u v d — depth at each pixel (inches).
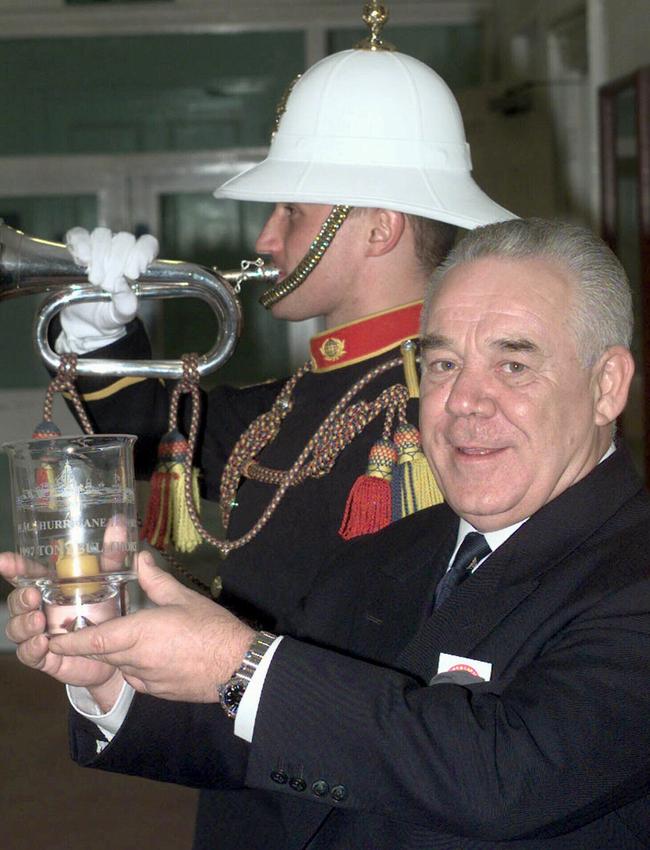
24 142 229.3
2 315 222.1
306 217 69.9
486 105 210.4
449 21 230.4
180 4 228.1
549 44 206.5
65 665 49.6
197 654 43.3
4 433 221.8
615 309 48.8
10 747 156.5
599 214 180.9
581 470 49.8
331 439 69.5
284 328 225.8
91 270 68.9
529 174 208.7
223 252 229.0
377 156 69.3
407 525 58.8
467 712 42.5
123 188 227.8
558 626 45.9
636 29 168.2
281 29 230.1
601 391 49.7
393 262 70.4
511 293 48.0
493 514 48.9
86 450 44.2
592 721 41.9
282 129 71.6
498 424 47.8
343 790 42.8
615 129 175.9
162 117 230.5
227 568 71.1
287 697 43.0
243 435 76.0
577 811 42.0
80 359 73.6
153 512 75.2
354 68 70.4
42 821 132.3
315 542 68.5
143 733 52.5
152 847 124.9
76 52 228.8
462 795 41.4
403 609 54.8
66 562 44.1
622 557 46.9
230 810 62.3
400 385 69.0
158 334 225.0
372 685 43.3
